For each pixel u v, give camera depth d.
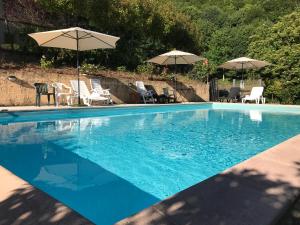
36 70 12.77
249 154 6.50
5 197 2.58
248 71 23.38
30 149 6.37
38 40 12.00
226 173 3.11
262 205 2.41
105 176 4.82
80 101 13.28
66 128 8.95
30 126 9.05
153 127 9.77
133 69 18.83
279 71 19.94
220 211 2.30
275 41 22.23
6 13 16.12
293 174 3.12
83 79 13.88
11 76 11.46
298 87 18.81
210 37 32.84
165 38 22.70
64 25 17.09
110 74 15.86
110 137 7.93
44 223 2.15
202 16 39.72
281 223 2.43
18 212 2.31
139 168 5.31
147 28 19.84
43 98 12.48
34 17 16.81
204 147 7.11
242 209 2.34
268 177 3.02
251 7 40.25
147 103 16.09
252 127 10.29
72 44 12.78
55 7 15.09
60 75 12.98
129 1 18.19
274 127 10.34
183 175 4.99
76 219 2.21
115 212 3.55
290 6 38.09
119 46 18.45
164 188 4.38
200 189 2.69
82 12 15.75
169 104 14.96
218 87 20.52
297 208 2.63
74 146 6.79
